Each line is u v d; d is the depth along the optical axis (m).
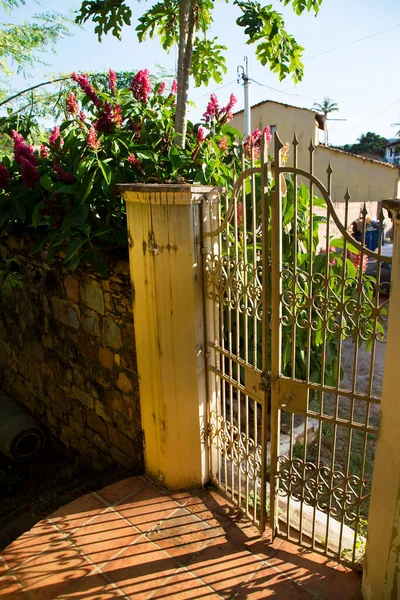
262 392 2.36
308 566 2.38
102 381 3.66
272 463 2.43
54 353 4.28
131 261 2.87
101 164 3.02
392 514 1.93
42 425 4.85
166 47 4.27
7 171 3.79
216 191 2.68
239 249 3.02
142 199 2.62
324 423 4.45
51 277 4.04
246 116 11.70
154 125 3.67
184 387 2.86
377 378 5.60
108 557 2.51
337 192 18.08
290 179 3.22
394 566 1.96
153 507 2.89
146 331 2.87
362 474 2.11
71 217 3.25
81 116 3.73
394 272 1.79
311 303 2.09
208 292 2.77
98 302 3.48
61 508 2.91
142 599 2.24
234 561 2.44
